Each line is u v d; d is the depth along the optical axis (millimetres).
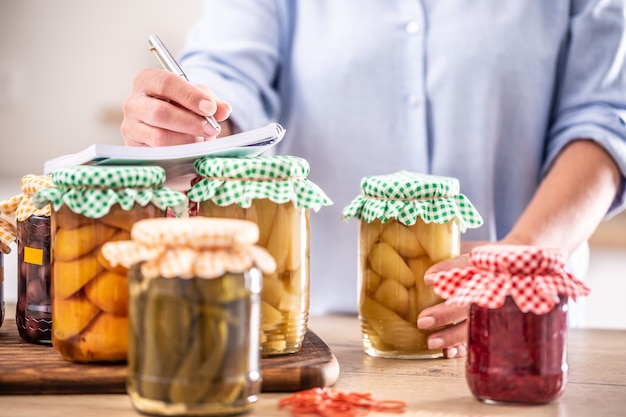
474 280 820
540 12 1521
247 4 1559
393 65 1526
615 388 918
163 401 751
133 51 3568
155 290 746
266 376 879
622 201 1401
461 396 875
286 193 925
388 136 1541
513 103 1517
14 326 1142
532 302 800
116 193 872
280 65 1617
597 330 1275
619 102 1468
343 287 1573
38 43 3570
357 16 1538
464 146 1525
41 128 3625
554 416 807
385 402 826
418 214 1004
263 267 753
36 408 809
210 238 732
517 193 1543
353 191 1559
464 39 1509
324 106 1557
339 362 1026
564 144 1420
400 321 1029
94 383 859
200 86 1167
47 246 995
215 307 744
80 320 880
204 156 967
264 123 1557
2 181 3578
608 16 1504
